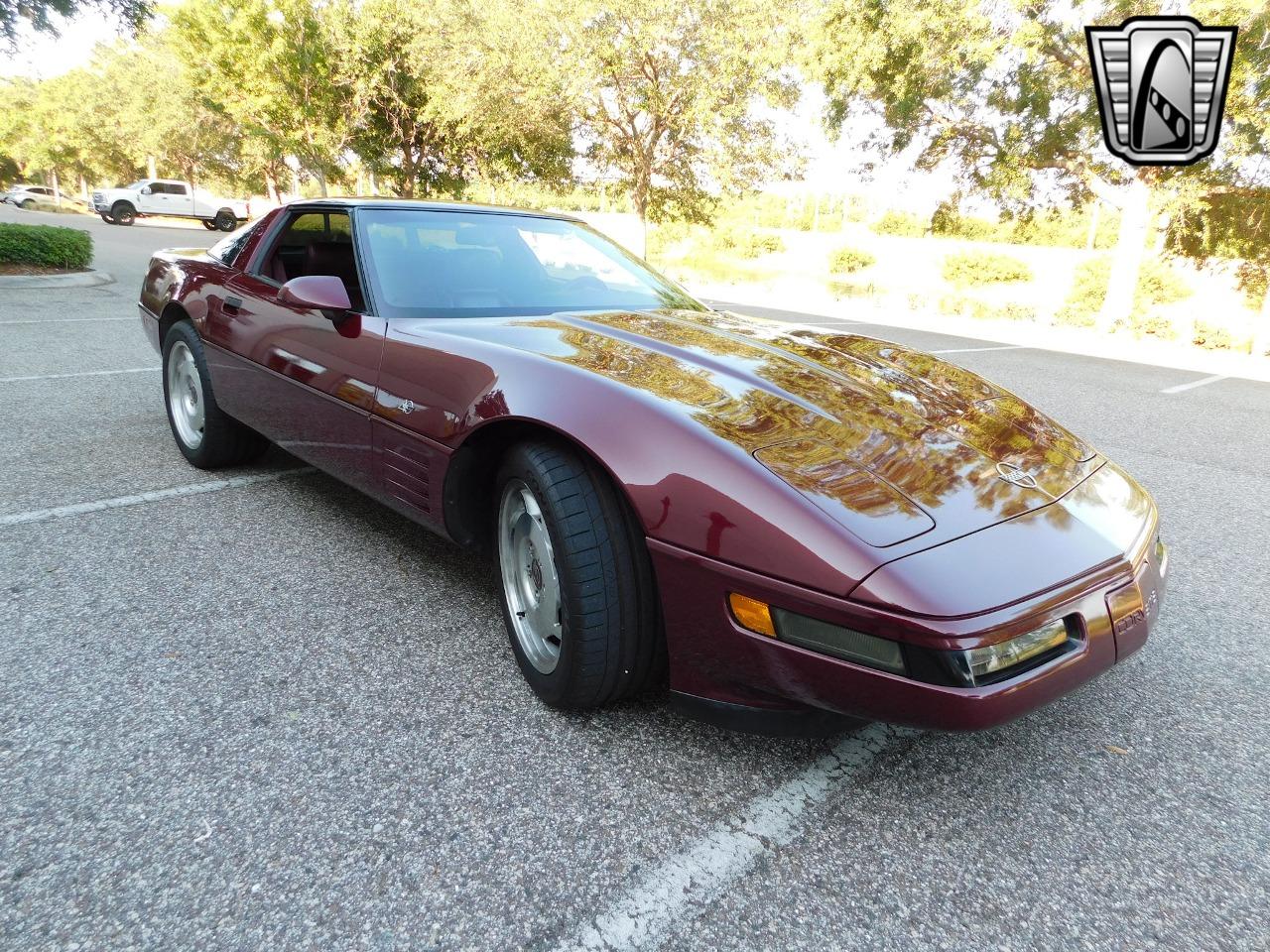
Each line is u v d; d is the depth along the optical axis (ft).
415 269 9.07
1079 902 5.07
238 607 8.34
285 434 9.89
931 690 4.80
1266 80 40.01
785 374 7.13
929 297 64.90
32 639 7.53
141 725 6.35
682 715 6.08
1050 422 7.61
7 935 4.44
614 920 4.76
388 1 84.58
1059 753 6.63
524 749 6.29
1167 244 57.98
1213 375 31.76
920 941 4.73
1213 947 4.77
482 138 80.28
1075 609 5.25
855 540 5.07
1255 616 9.37
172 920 4.60
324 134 89.86
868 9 48.80
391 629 8.04
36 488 11.49
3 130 197.67
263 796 5.63
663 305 9.81
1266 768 6.53
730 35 58.95
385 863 5.10
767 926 4.78
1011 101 49.42
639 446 5.82
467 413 6.95
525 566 6.91
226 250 12.03
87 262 43.39
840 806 5.85
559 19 61.93
